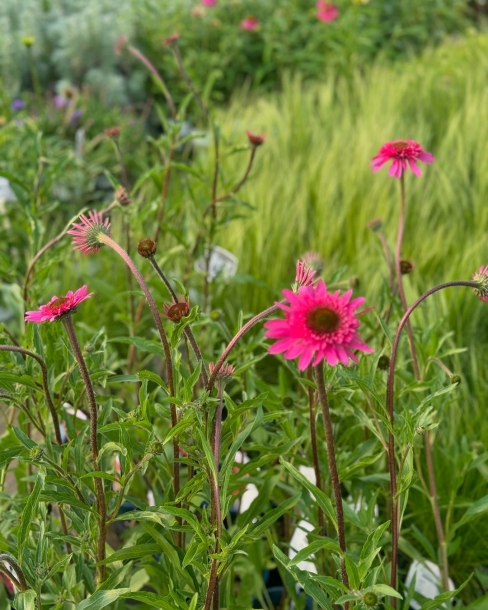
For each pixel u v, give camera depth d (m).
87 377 0.79
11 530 0.96
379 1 4.39
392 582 0.89
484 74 3.22
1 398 0.87
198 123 3.12
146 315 1.77
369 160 2.39
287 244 1.99
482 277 0.79
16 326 1.66
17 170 1.77
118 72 3.70
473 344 1.64
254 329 1.76
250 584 1.10
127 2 3.99
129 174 2.75
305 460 1.00
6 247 1.86
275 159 2.56
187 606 0.81
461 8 4.77
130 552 0.86
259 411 0.81
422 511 1.15
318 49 3.90
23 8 3.80
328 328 0.68
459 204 2.28
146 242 0.80
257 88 3.71
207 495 0.93
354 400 1.18
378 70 3.45
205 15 3.91
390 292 1.09
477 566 1.27
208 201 1.45
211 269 1.64
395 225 2.08
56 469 0.82
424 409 0.86
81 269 1.87
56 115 2.80
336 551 0.81
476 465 1.06
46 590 1.01
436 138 2.77
